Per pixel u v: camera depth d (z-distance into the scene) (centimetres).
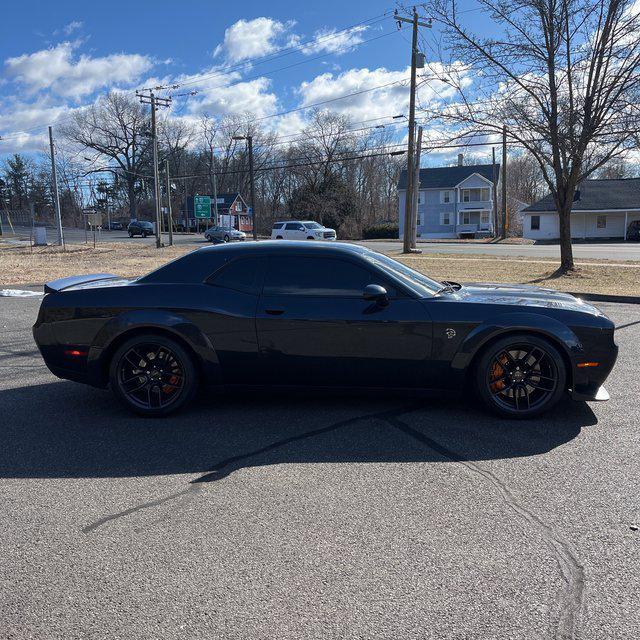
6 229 7169
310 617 230
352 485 350
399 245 3812
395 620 227
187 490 346
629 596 242
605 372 457
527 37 1466
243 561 271
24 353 748
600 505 323
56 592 249
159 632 222
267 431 446
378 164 7944
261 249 489
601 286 1430
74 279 550
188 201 8088
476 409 494
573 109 1470
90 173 8144
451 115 1569
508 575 257
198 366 486
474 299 475
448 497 334
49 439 435
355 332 460
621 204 4906
